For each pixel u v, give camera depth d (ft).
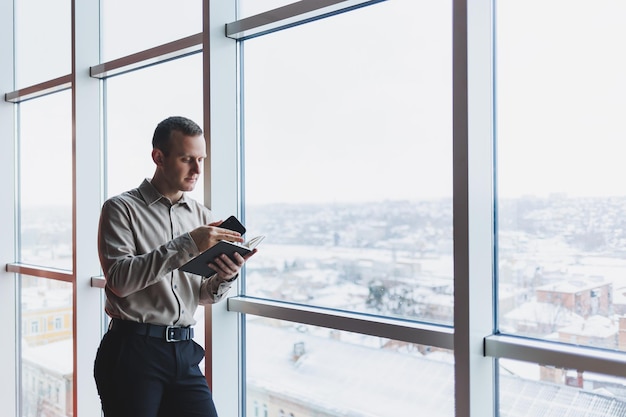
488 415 6.15
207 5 8.30
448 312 6.46
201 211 7.62
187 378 6.86
